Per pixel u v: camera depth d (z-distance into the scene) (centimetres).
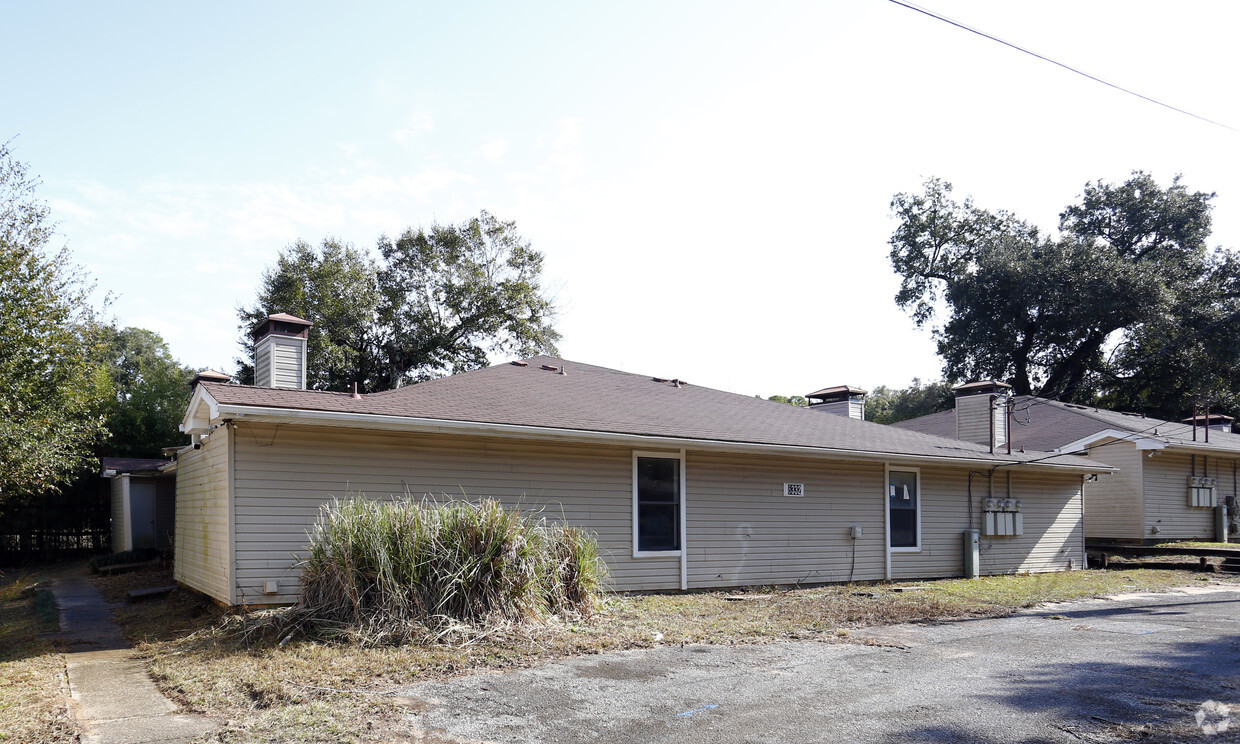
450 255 3425
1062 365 3903
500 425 1077
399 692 617
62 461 1518
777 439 1390
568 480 1198
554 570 942
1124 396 3944
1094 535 2181
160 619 1045
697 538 1309
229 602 938
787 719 543
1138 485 2086
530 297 3475
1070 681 650
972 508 1681
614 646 805
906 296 4322
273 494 976
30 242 1513
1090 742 491
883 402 5653
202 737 513
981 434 1867
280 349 1202
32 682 688
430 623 820
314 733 514
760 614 1034
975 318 3878
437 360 3428
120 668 746
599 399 1407
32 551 2314
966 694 608
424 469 1084
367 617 819
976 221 4197
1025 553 1756
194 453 1273
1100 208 4153
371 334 3294
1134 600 1228
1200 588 1402
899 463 1555
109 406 2472
